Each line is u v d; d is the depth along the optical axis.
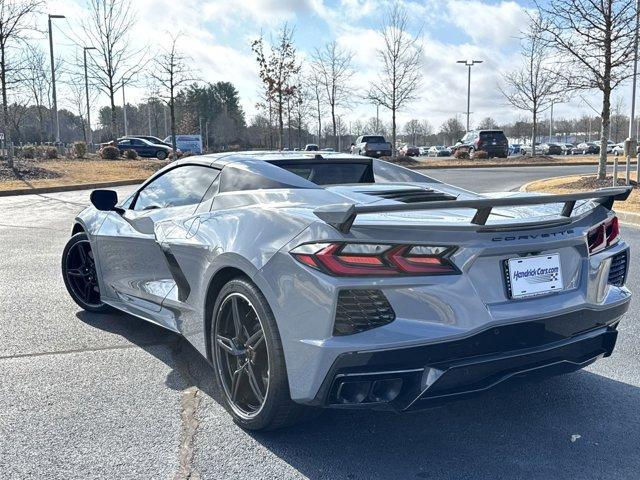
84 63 31.23
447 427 3.10
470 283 2.60
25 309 5.14
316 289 2.52
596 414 3.24
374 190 3.49
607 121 15.93
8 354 4.07
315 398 2.57
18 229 9.81
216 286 3.23
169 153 36.16
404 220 2.66
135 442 2.90
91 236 4.72
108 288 4.64
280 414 2.81
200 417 3.17
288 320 2.63
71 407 3.27
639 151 14.79
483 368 2.61
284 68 29.88
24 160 24.53
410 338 2.46
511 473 2.66
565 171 24.81
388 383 2.58
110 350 4.17
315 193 3.20
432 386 2.51
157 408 3.27
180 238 3.55
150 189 4.41
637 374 3.78
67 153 34.47
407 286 2.50
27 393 3.44
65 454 2.78
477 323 2.57
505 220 2.77
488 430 3.06
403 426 3.10
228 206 3.42
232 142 74.38
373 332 2.47
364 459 2.77
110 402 3.34
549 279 2.85
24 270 6.60
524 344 2.73
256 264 2.78
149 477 2.60
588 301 2.96
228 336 3.15
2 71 20.06
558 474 2.65
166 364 3.92
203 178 3.89
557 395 3.48
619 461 2.76
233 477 2.61
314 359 2.53
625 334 4.53
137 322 4.80
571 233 2.92
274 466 2.70
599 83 15.22
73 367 3.85
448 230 2.56
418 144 91.69
